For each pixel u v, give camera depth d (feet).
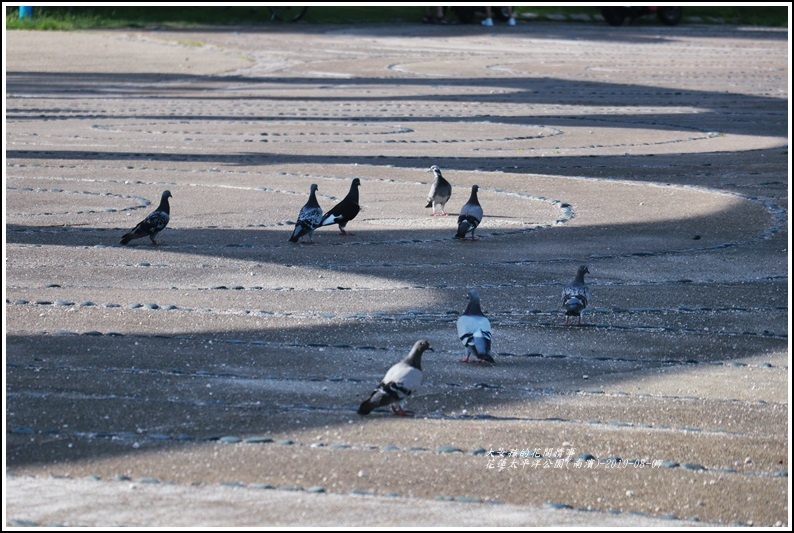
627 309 50.47
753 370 42.39
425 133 110.11
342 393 39.19
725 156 95.45
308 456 33.27
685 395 39.58
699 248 62.34
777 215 71.26
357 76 165.78
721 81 161.07
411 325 47.75
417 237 64.95
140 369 41.50
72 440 34.40
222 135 107.55
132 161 92.38
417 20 260.42
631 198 77.36
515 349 44.55
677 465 33.30
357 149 99.66
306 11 253.44
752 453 34.35
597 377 41.39
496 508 29.81
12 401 37.73
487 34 234.79
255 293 52.54
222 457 33.12
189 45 203.62
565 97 142.31
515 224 68.85
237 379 40.55
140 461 32.78
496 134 109.70
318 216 63.05
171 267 57.52
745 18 278.87
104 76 161.68
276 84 155.22
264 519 28.60
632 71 174.81
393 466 32.65
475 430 35.65
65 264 57.98
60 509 29.09
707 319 49.06
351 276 55.83
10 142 101.40
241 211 72.59
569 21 268.62
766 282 55.31
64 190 79.20
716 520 29.55
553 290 53.57
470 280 55.26
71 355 42.96
